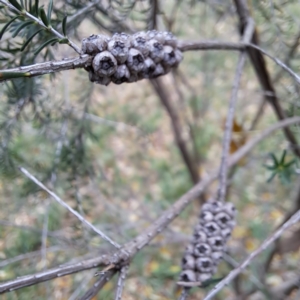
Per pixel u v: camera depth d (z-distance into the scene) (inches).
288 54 11.4
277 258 24.2
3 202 15.8
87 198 14.4
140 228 26.0
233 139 16.7
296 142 14.8
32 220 19.4
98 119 15.3
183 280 8.3
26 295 13.4
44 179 13.0
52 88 11.7
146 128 20.6
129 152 38.4
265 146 25.9
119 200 28.4
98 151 36.4
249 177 30.3
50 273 6.9
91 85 13.1
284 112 14.7
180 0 13.4
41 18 6.2
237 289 19.8
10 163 11.8
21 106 10.6
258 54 11.7
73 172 12.9
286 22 11.4
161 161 38.8
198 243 8.7
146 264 24.0
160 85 21.8
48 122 12.3
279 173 10.7
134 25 12.8
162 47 7.3
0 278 13.3
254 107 31.9
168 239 19.4
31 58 8.7
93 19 9.9
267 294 16.2
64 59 6.0
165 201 33.0
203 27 19.7
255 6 11.7
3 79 5.4
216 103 42.3
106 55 6.2
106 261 7.6
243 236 27.3
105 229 18.8
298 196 17.7
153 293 22.2
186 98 34.7
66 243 14.1
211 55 28.0
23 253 13.5
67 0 9.1
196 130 32.2
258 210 29.2
